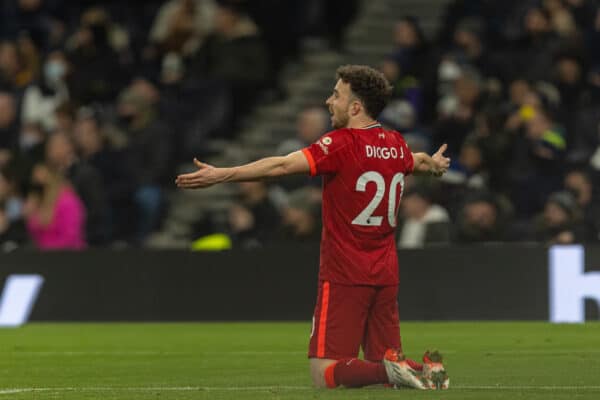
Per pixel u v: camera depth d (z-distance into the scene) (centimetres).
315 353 2920
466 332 5144
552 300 5675
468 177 6347
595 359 3925
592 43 7475
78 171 6919
